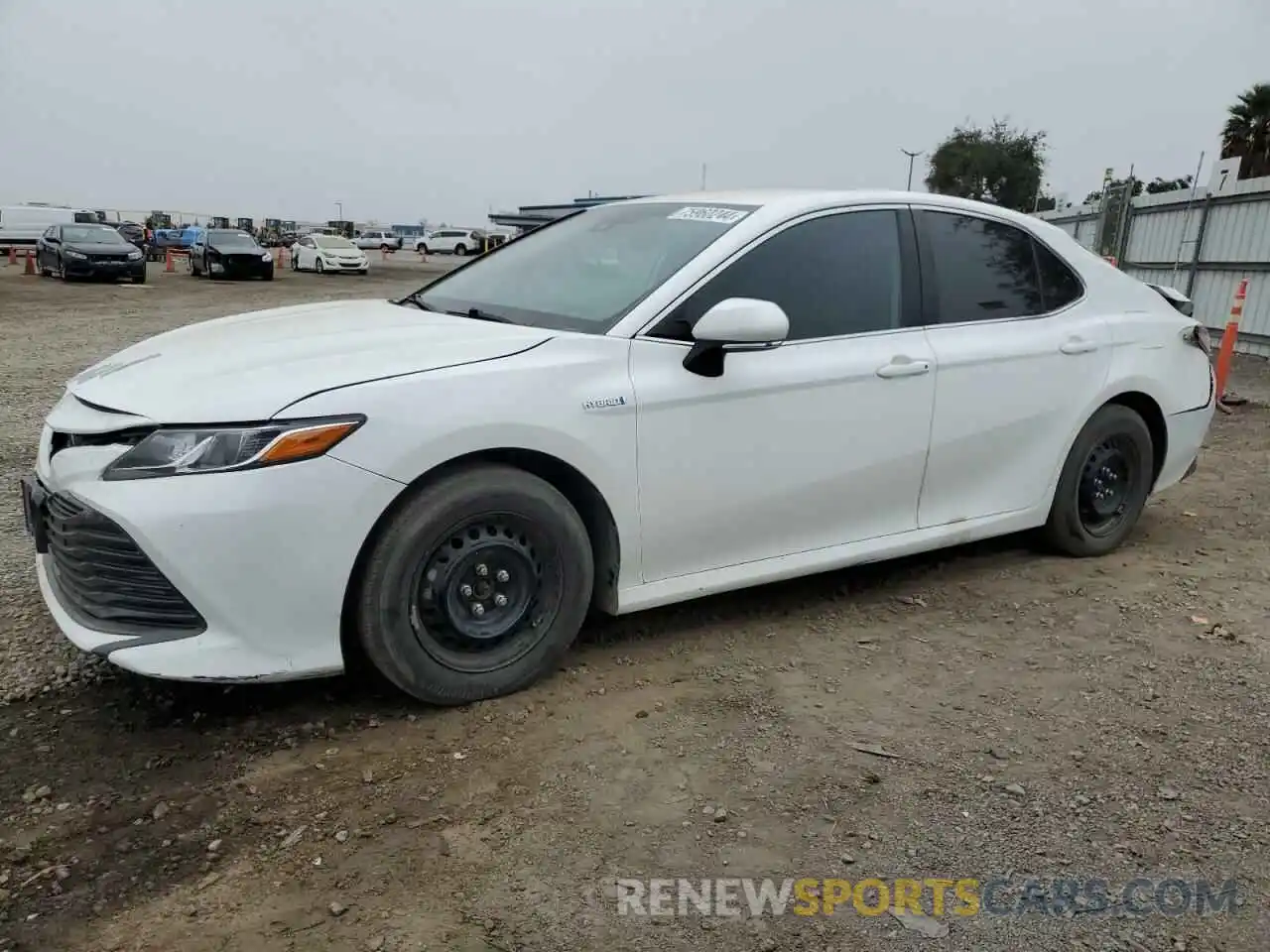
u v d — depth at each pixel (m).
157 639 2.77
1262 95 27.73
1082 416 4.49
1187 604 4.23
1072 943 2.22
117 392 3.00
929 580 4.46
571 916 2.25
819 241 3.80
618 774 2.82
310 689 3.28
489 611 3.16
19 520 4.97
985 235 4.32
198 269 31.31
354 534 2.84
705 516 3.51
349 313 3.80
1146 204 15.45
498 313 3.71
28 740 2.94
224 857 2.43
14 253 34.03
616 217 4.20
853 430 3.78
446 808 2.64
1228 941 2.23
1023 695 3.37
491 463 3.11
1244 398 9.66
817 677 3.46
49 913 2.22
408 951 2.13
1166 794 2.79
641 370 3.32
